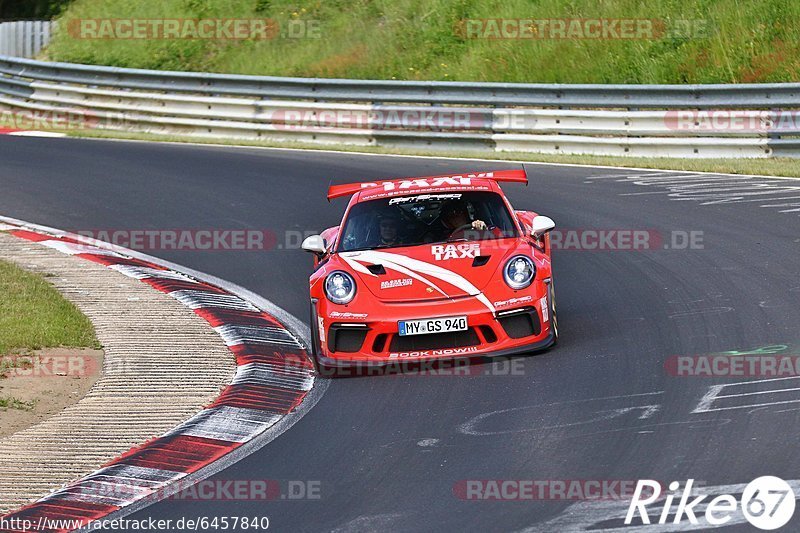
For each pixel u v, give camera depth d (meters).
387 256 26.39
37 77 80.00
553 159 55.78
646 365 23.91
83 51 94.75
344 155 60.38
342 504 17.67
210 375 26.55
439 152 60.19
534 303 25.02
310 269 37.97
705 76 69.38
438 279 25.23
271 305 33.81
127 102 75.12
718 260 33.53
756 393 21.17
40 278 36.19
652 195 45.03
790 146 52.31
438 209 28.02
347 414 22.66
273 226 44.53
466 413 21.80
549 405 21.77
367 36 86.62
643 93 57.09
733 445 18.42
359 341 25.16
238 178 54.81
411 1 87.88
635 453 18.56
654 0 76.19
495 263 25.56
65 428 22.81
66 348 28.86
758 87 54.06
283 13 92.50
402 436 20.86
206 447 21.48
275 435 21.91
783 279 30.38
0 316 31.16
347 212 28.77
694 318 27.52
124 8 98.44
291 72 85.50
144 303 33.84
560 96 59.59
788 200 41.53
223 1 95.00
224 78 70.25
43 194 52.75
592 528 15.61
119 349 28.88
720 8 73.19
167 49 92.06
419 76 80.56
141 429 22.72
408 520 16.64
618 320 28.19
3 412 23.88
